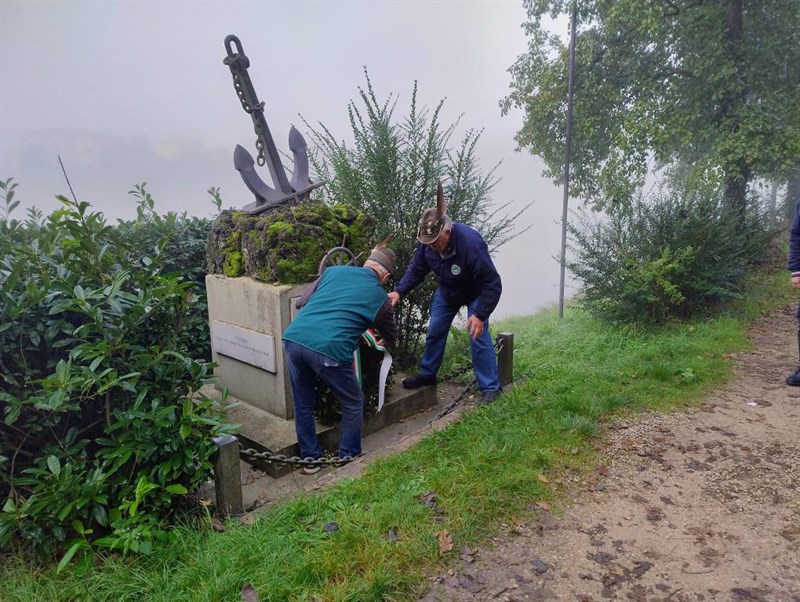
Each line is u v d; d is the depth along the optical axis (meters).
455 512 2.81
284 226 4.38
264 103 4.93
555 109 11.69
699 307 6.94
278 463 3.93
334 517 2.81
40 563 2.71
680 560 2.56
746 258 7.80
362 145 5.84
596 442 3.71
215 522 2.97
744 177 9.00
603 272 6.93
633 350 5.75
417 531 2.64
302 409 3.89
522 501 2.98
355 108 5.82
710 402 4.40
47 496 2.59
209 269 5.05
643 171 9.55
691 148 10.24
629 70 10.76
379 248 4.17
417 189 5.87
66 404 2.76
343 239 4.71
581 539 2.71
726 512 2.93
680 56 10.26
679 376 4.88
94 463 2.90
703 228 6.76
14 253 3.18
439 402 5.31
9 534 2.58
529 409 4.17
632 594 2.35
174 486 2.82
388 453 3.65
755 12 9.54
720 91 8.98
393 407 4.86
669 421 4.05
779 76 9.77
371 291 3.79
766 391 4.61
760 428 3.90
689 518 2.88
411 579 2.38
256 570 2.42
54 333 2.89
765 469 3.34
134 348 2.96
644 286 6.34
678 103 9.88
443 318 4.86
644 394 4.50
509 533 2.75
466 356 6.20
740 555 2.59
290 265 4.34
